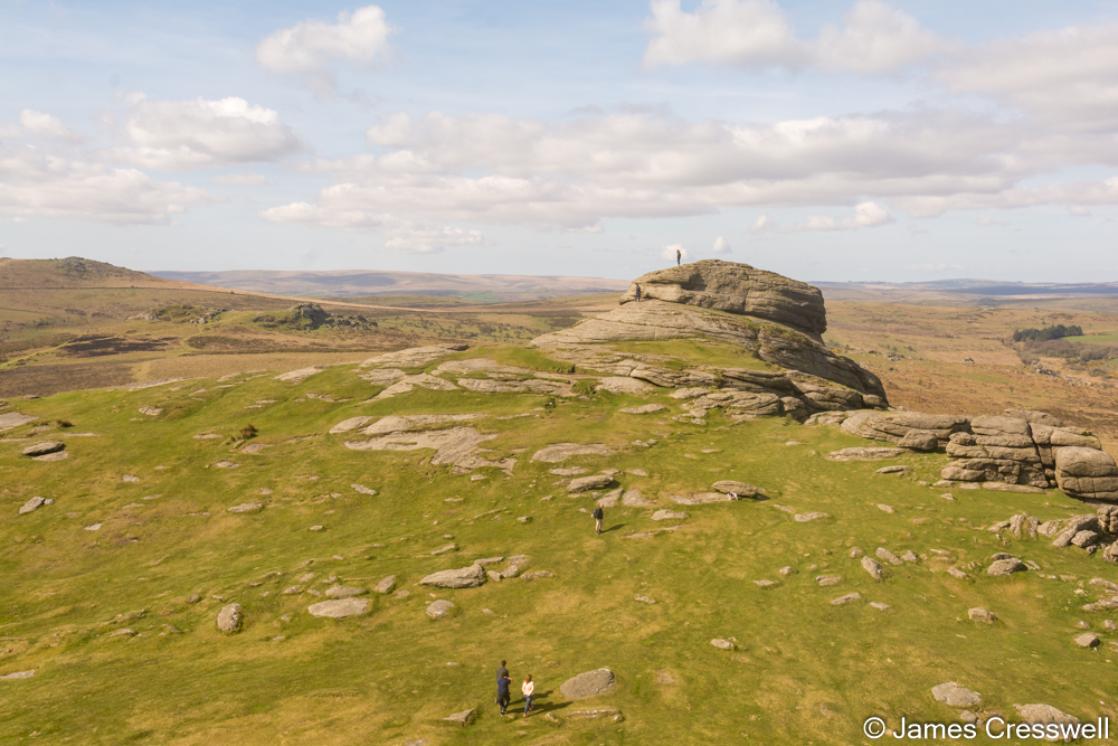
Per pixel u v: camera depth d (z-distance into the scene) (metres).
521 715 23.64
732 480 47.91
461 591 36.06
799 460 52.25
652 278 100.75
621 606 33.50
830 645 28.84
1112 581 34.00
